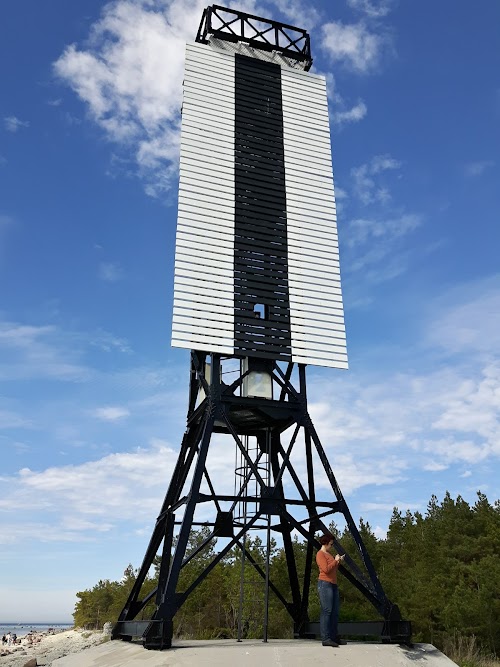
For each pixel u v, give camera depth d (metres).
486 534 35.59
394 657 12.64
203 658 11.99
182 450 17.64
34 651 64.12
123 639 16.45
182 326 16.53
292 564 18.36
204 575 14.27
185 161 18.56
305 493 16.50
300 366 17.64
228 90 20.22
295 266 18.55
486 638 24.84
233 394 16.75
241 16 21.97
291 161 20.02
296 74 21.58
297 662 11.90
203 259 17.52
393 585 30.88
